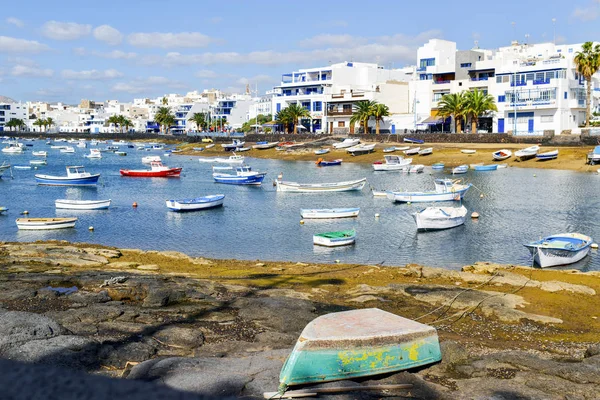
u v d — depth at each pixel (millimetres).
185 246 35812
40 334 12352
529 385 10445
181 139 161375
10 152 137750
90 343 11961
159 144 162625
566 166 76375
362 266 26281
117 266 23641
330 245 35250
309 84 135125
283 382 9344
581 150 81375
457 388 10172
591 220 42969
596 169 72750
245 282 21141
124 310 15289
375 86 121438
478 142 96312
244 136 136375
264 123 154375
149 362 10727
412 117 117125
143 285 18078
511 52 132750
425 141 102562
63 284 18719
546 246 28859
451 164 85500
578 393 10117
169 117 199000
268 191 64938
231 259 29703
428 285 19953
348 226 42531
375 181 71625
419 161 89375
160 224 44188
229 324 14680
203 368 10406
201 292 17828
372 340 10055
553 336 15492
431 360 10938
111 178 80875
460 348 11922
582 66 88688
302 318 15234
